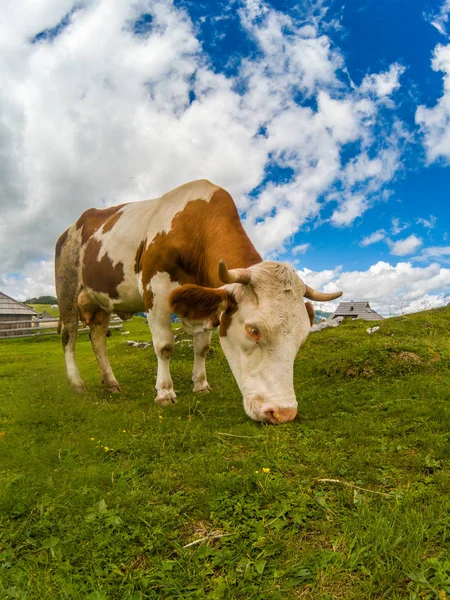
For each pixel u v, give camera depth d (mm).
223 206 1860
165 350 1989
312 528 819
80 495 977
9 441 1473
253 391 1329
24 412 1897
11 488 1021
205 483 1029
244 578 684
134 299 2285
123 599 656
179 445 1332
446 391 1810
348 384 2143
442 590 621
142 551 781
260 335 1316
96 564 745
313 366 2518
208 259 1784
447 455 1131
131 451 1292
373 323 4254
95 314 2557
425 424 1389
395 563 688
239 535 804
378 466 1093
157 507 926
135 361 3688
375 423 1448
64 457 1282
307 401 1865
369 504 889
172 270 1933
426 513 820
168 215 2008
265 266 1405
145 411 1838
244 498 946
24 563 759
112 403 2072
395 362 2295
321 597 636
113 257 2289
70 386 2506
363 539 751
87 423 1683
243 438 1369
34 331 10945
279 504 895
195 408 1781
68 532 838
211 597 647
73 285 2605
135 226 2217
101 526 854
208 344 2217
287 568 698
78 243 2623
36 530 853
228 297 1446
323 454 1170
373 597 641
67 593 669
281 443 1287
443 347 2609
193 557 744
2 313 11891
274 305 1325
